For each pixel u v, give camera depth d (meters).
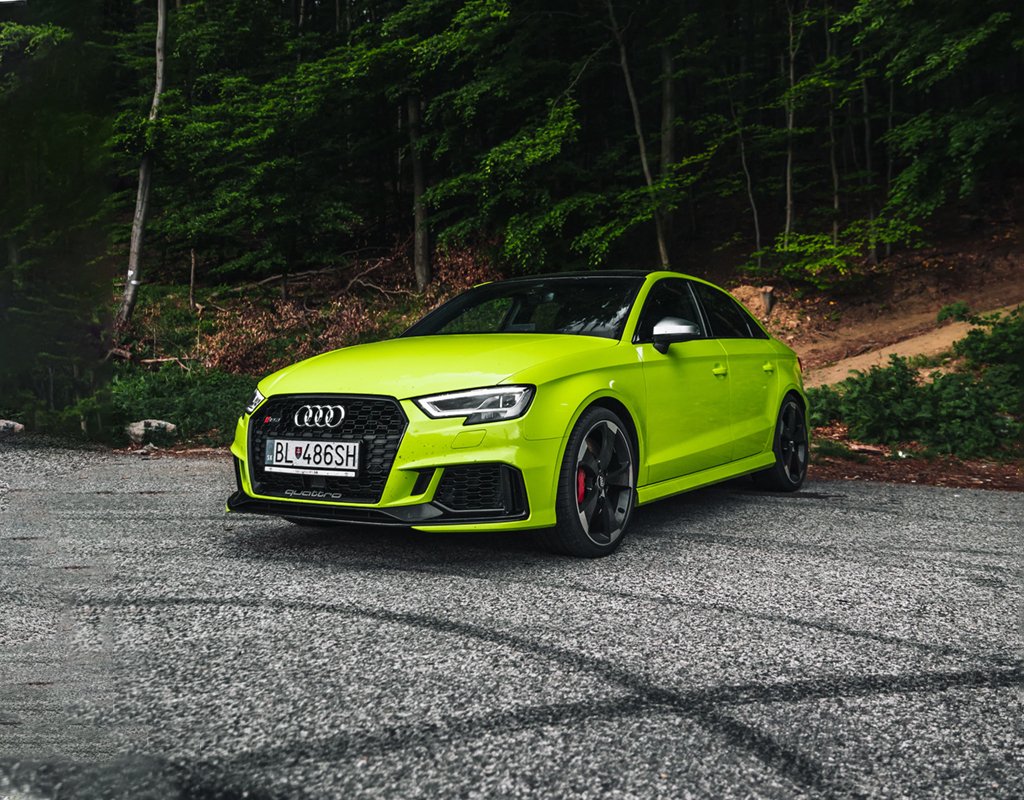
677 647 2.70
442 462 3.63
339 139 22.80
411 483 3.65
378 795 1.68
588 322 4.73
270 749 1.88
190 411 9.77
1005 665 2.58
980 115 15.31
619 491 4.21
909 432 8.81
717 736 2.02
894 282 18.45
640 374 4.45
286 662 2.49
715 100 20.17
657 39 20.44
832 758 1.91
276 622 2.90
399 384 3.78
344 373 3.95
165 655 2.53
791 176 19.50
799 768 1.86
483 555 3.99
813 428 9.48
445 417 3.67
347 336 16.11
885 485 6.52
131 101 16.81
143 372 13.38
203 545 4.13
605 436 4.09
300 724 2.03
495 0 18.77
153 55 20.06
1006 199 21.31
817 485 6.42
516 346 4.17
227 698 2.19
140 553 3.93
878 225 17.97
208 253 22.52
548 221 19.14
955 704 2.26
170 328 17.66
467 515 3.68
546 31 20.61
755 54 22.28
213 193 21.27
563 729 2.04
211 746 1.89
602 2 20.50
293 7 27.52
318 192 22.12
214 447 8.57
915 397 9.31
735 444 5.28
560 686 2.34
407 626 2.88
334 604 3.13
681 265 22.03
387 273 22.41
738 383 5.38
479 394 3.72
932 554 4.13
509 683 2.35
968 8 15.06
